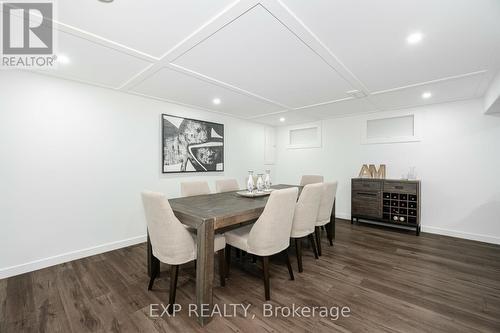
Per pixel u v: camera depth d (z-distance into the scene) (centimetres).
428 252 285
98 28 163
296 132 551
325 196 275
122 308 175
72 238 263
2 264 220
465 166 335
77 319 162
